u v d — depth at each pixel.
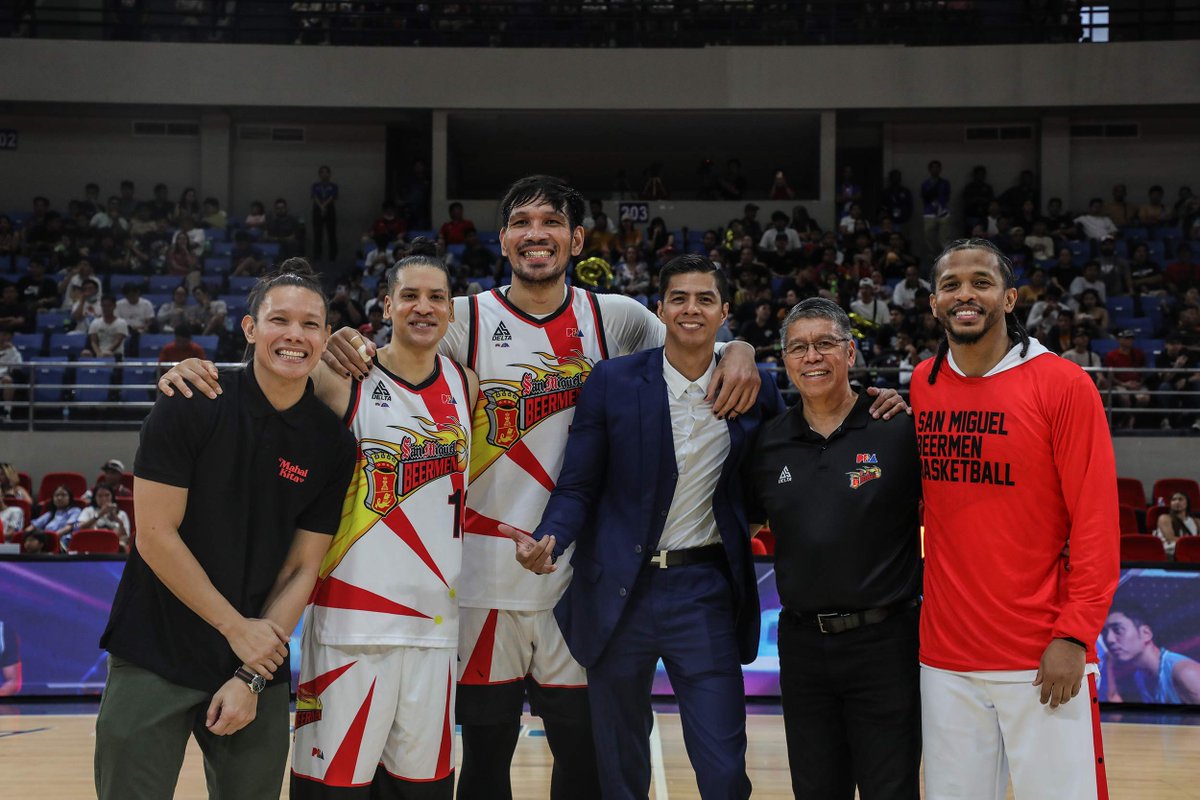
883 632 2.79
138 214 12.96
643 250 12.40
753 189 15.86
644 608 2.96
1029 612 2.63
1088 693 2.60
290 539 2.75
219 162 13.94
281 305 2.64
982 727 2.68
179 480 2.60
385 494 2.91
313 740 2.87
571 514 2.97
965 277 2.69
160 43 13.29
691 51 13.38
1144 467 9.72
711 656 2.92
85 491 9.09
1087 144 13.84
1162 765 4.81
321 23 14.24
